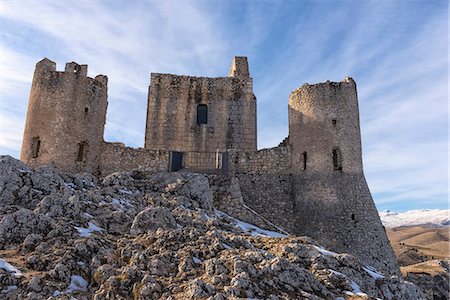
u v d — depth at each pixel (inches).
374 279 490.3
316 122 884.6
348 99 893.8
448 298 978.1
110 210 527.2
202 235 456.4
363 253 769.6
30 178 559.2
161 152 916.6
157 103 1098.1
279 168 919.7
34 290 307.7
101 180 743.1
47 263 354.0
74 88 882.8
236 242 461.7
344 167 842.8
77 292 325.1
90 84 912.9
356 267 484.1
